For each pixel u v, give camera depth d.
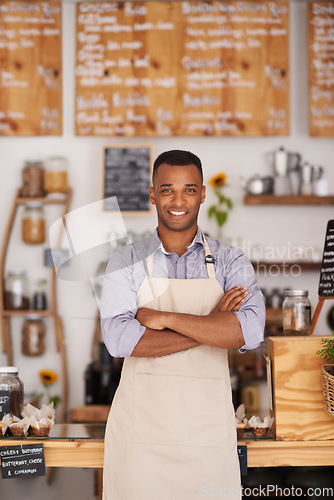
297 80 3.56
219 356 1.73
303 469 2.25
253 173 3.57
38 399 3.40
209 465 1.64
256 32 3.36
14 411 1.88
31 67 3.40
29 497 2.60
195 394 1.68
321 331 3.28
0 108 3.41
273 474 2.24
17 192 3.48
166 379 1.68
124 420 1.70
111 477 1.70
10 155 3.61
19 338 3.54
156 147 3.59
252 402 3.02
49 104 3.41
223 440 1.66
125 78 3.37
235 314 1.67
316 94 3.35
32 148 3.62
